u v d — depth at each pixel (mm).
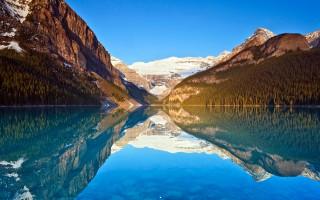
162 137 46156
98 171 23016
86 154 30203
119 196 17016
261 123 68125
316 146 35406
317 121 71250
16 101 136000
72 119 76500
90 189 18297
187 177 21188
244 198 16625
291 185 19078
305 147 34625
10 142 36594
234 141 40719
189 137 46156
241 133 49500
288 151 32156
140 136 47500
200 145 37219
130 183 19625
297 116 91250
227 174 22000
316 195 17156
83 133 48125
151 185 19156
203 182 19828
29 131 47938
